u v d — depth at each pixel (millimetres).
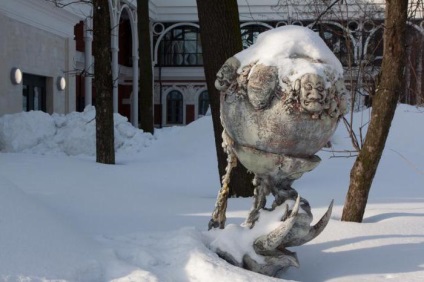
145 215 5590
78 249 3459
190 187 9133
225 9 7512
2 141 15250
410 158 13242
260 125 3635
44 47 21062
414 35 10047
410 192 8336
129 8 33188
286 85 3557
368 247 4426
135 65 34875
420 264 3982
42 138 15695
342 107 3689
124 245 3879
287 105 3541
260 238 3701
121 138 16812
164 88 40281
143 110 20125
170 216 5598
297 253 4352
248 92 3623
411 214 5703
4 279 2893
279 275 3934
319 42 3787
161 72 39875
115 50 29875
